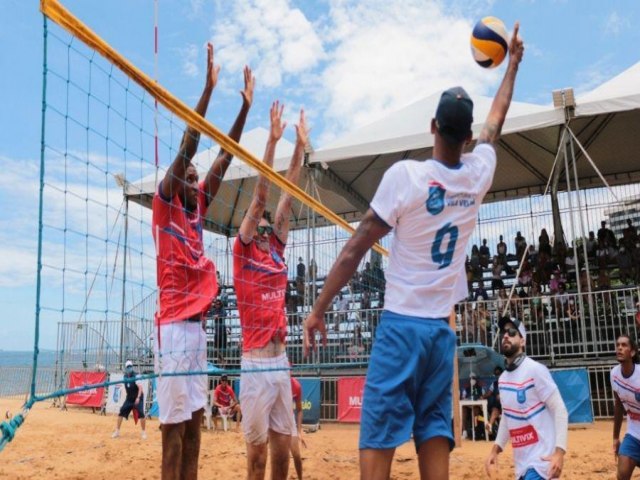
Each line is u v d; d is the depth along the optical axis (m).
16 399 19.03
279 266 4.41
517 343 3.91
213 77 3.53
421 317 2.06
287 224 4.60
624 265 13.94
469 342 12.36
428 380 2.06
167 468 3.22
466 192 2.11
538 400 3.78
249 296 4.20
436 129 2.13
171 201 3.38
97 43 2.64
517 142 14.01
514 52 2.69
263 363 4.09
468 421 10.28
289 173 4.82
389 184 2.04
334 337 12.98
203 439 10.20
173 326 3.36
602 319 12.16
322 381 12.76
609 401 11.34
